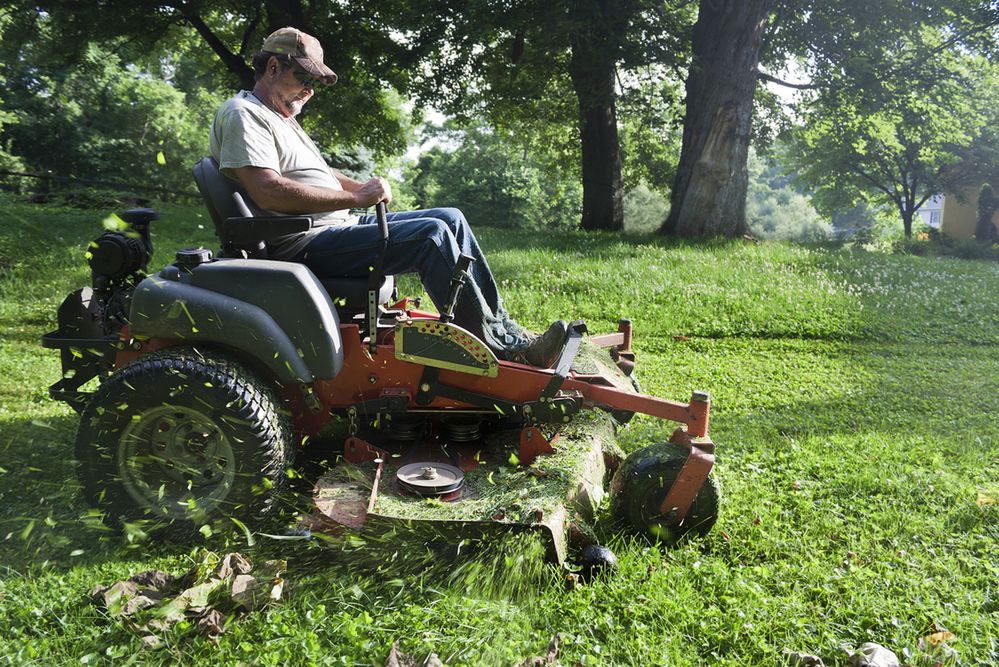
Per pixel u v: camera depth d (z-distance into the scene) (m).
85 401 3.90
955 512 3.83
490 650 2.52
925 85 22.20
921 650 2.64
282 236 3.55
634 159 31.67
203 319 3.27
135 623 2.62
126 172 38.72
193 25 24.53
